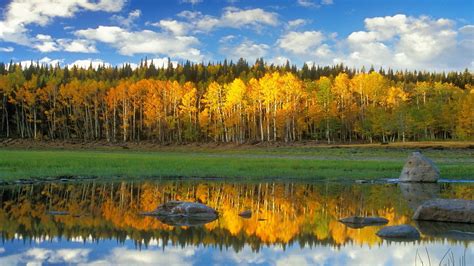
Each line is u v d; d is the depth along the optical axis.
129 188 28.02
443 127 95.56
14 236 13.80
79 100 101.38
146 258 11.46
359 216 17.22
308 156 61.62
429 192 26.48
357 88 102.12
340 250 12.46
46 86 109.56
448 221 16.66
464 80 169.00
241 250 12.41
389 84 118.56
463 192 26.61
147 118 99.69
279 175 36.06
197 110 102.38
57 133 107.69
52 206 20.14
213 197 24.16
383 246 12.90
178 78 141.50
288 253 12.13
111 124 109.31
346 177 35.34
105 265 10.78
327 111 92.81
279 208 20.31
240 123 94.81
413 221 16.86
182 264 10.96
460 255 11.85
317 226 15.89
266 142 89.25
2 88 101.88
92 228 15.16
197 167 40.91
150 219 17.06
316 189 28.25
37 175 33.03
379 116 90.06
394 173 37.41
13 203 20.91
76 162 42.84
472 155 60.03
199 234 14.43
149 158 51.56
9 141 89.56
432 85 121.56
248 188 28.59
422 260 11.44
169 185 30.11
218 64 165.75
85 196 23.95
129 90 101.31
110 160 46.25
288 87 94.00
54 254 11.72
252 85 97.69
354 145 76.81
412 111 91.81
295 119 95.38
